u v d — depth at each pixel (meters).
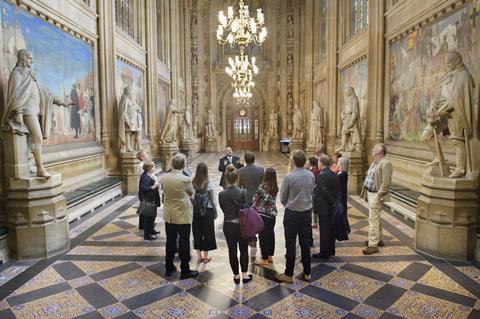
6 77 6.32
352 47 14.32
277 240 6.54
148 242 6.37
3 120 5.50
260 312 3.93
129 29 14.51
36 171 6.00
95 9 10.61
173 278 4.84
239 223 4.52
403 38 9.70
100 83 10.85
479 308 3.96
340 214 5.41
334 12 16.56
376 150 5.74
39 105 5.75
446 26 7.48
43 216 5.56
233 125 30.16
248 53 29.55
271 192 5.25
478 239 5.29
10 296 4.32
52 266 5.26
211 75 28.98
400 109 9.87
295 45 27.55
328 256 5.50
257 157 23.53
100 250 5.95
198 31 28.02
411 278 4.75
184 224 4.75
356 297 4.25
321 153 7.07
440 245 5.44
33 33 7.27
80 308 4.04
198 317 3.84
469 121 5.35
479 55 5.73
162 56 19.86
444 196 5.39
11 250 5.52
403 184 9.26
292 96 28.39
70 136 8.95
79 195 8.14
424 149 8.38
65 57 8.70
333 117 16.92
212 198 5.14
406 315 3.83
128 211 8.65
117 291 4.46
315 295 4.31
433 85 8.01
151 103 16.30
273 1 28.11
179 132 21.97
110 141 11.16
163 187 4.78
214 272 5.05
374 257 5.53
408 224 7.29
